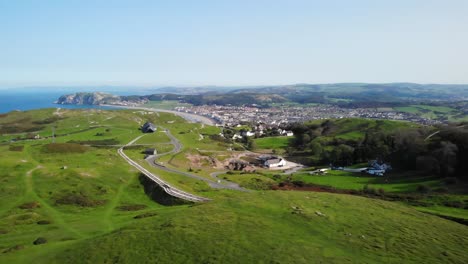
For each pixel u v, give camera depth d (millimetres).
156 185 106250
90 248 52344
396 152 179625
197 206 73750
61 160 125062
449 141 151000
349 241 56000
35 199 89500
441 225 69625
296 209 69812
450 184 127938
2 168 108062
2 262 49438
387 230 62969
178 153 187875
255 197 80250
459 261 52219
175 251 49188
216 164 189250
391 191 124562
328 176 159375
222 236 54094
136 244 52188
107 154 147125
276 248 50438
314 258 48094
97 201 93000
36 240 60594
